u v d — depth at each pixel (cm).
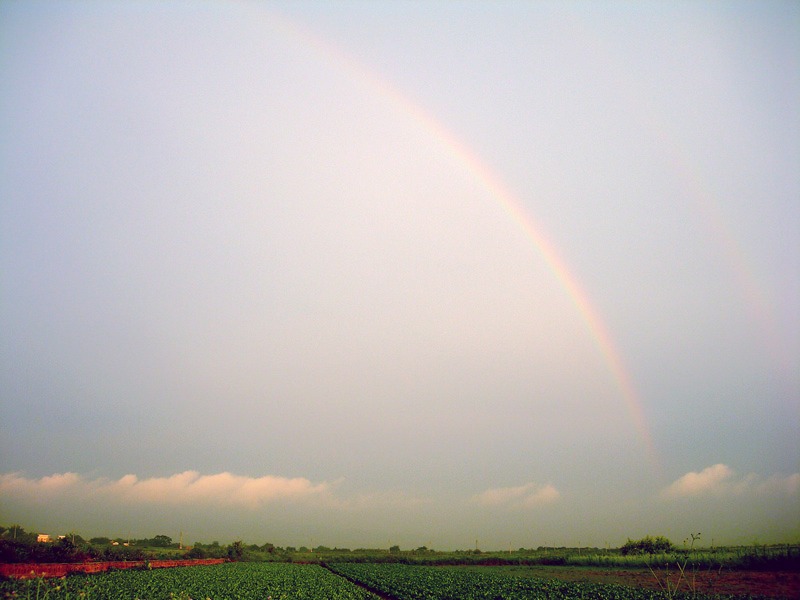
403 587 4425
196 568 6969
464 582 4819
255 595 3812
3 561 5244
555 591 3875
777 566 4650
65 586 3588
